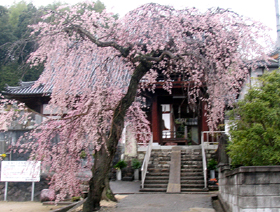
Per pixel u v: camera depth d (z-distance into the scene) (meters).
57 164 8.71
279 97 7.71
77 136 8.66
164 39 9.41
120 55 9.31
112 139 7.91
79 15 9.19
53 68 8.95
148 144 16.03
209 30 9.52
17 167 14.84
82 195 11.01
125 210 8.38
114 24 9.41
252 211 5.50
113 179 16.06
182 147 16.92
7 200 15.09
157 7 9.32
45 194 14.08
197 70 10.30
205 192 12.01
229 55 9.48
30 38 8.21
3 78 13.77
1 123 8.77
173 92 17.16
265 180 5.61
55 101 9.37
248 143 7.59
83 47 9.05
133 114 11.79
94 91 9.03
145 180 13.69
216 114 10.55
